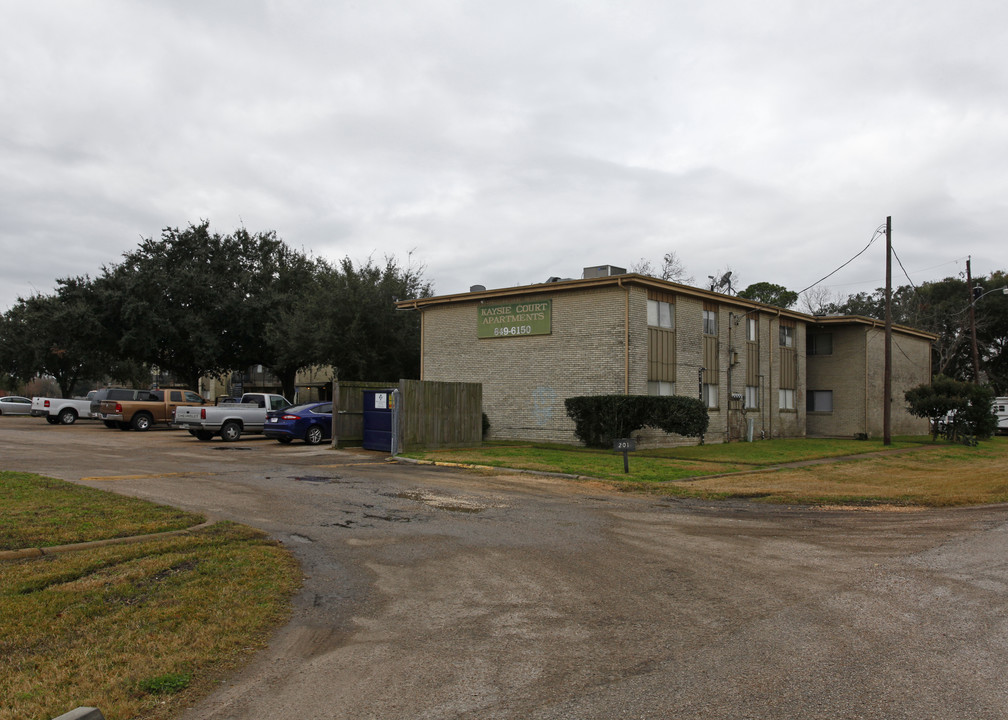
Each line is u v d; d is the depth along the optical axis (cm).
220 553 748
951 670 464
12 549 725
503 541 871
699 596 645
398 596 642
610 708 409
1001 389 5366
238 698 425
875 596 643
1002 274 5250
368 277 3391
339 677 457
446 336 2738
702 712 402
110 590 611
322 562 759
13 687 423
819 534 936
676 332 2470
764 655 494
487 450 2083
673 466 1728
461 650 507
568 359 2394
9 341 5128
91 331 3662
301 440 2508
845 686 438
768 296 5456
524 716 399
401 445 1984
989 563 773
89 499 1029
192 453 1931
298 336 3353
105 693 420
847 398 3309
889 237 2822
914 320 5188
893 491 1358
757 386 2905
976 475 1661
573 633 545
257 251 4306
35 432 2873
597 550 827
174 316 3822
